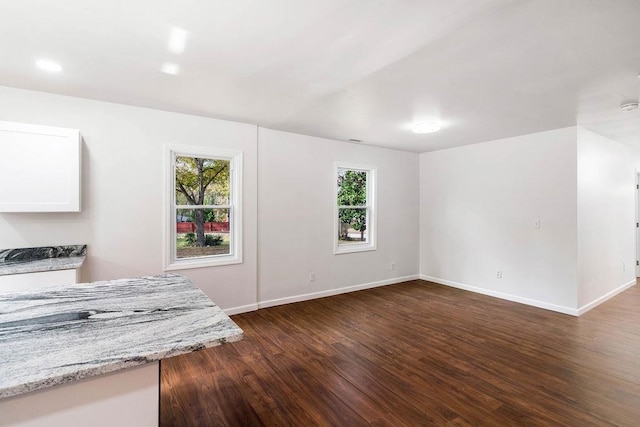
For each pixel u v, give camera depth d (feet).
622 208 16.17
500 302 14.32
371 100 9.69
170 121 11.04
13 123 8.21
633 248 17.30
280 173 13.71
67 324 4.03
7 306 4.70
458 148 16.88
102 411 3.24
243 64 7.32
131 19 5.56
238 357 9.00
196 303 4.93
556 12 5.26
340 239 16.21
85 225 9.71
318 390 7.39
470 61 7.12
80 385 3.14
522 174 14.17
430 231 18.44
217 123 11.96
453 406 6.80
